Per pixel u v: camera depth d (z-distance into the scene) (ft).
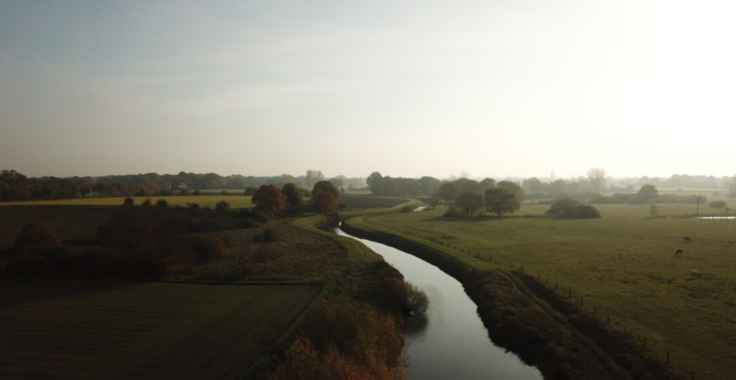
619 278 133.39
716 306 103.24
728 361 73.61
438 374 83.61
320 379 59.57
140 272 142.00
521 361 89.15
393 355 82.02
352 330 77.25
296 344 70.28
